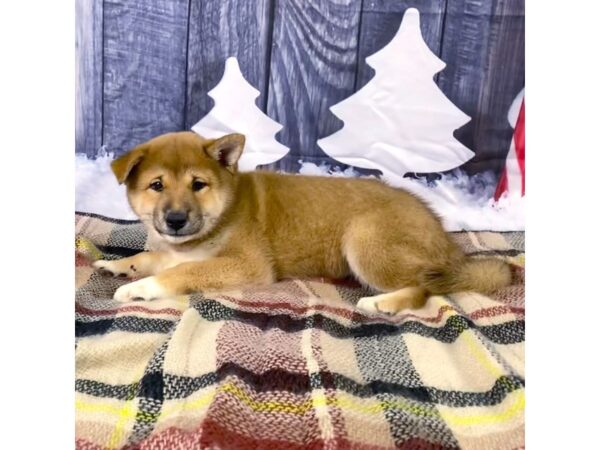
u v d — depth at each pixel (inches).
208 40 26.0
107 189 26.5
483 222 27.4
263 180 24.1
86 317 18.7
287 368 15.7
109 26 25.1
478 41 25.7
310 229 23.2
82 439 13.3
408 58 26.1
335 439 12.6
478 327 18.3
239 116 27.0
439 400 14.8
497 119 26.5
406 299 20.5
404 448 12.9
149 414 14.0
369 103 26.8
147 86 26.0
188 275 21.2
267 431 13.4
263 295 20.9
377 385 15.3
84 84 25.3
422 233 22.2
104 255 24.4
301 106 26.9
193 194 21.5
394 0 25.6
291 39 26.1
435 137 26.9
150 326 18.1
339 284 23.4
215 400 13.6
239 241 22.6
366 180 24.5
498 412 14.2
